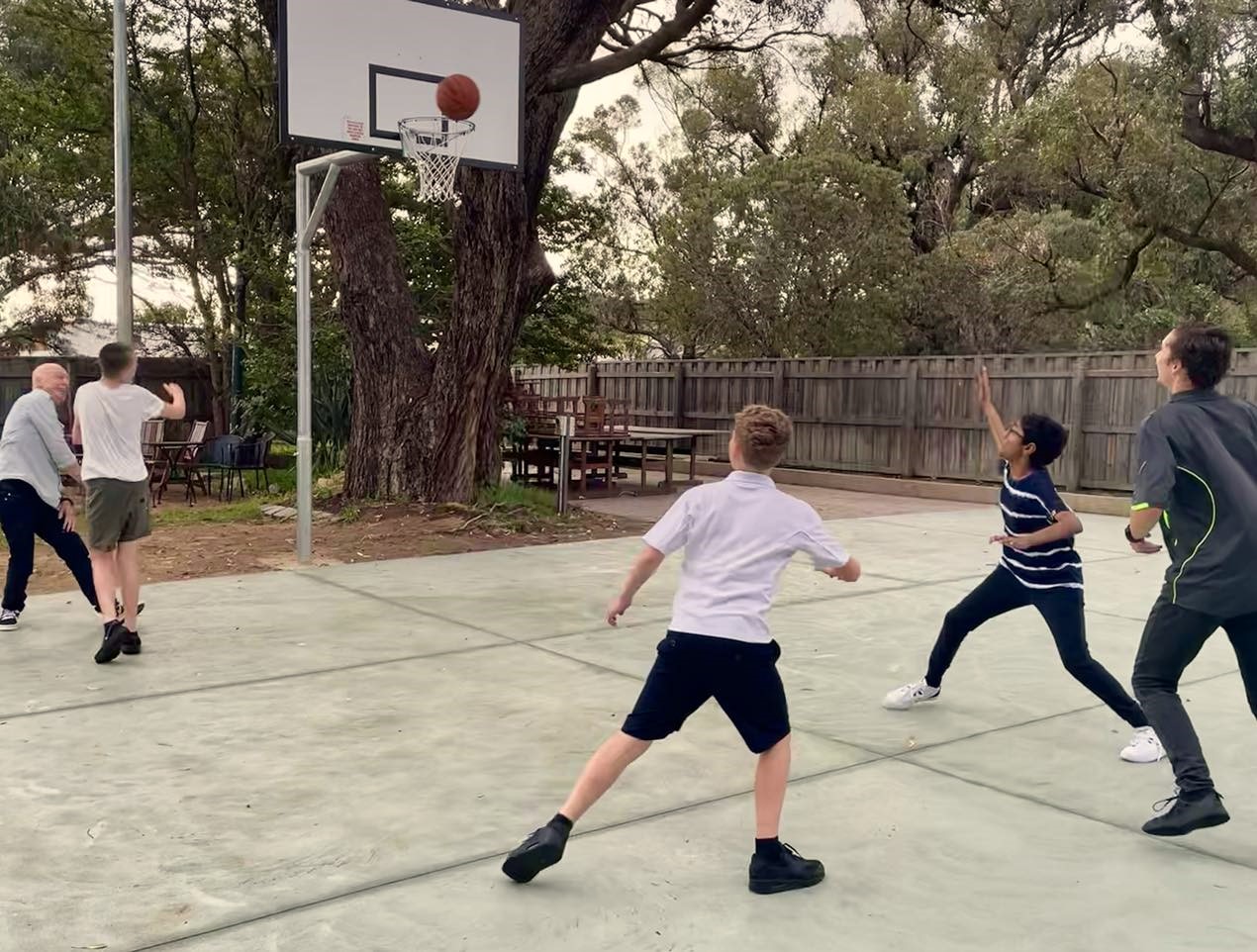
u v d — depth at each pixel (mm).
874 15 22312
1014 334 23281
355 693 5605
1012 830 3906
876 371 17516
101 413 6102
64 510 6887
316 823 3906
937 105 26516
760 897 3359
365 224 12492
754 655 3271
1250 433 3656
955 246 23156
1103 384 14750
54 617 7336
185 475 15008
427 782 4336
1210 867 3609
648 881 3459
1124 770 4551
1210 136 17516
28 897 3312
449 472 12570
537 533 11648
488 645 6684
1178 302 23203
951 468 16500
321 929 3121
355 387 12883
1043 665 6312
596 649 6602
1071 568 4742
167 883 3418
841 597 8375
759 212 22078
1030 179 24047
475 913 3225
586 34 12344
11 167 19250
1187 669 6230
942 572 9539
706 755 4691
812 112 27672
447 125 10500
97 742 4789
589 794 3375
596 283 25484
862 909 3281
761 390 19344
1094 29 17984
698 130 27750
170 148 19484
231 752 4680
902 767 4574
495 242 12172
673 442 17969
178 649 6500
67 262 23359
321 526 11672
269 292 18406
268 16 12812
